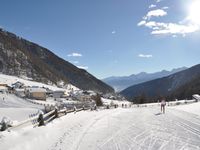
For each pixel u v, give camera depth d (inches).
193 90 5910.4
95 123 829.8
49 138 514.6
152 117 1065.5
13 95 3828.7
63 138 535.2
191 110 1491.1
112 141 531.5
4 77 7598.4
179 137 578.6
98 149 460.8
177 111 1453.0
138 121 906.1
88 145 488.7
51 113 749.3
